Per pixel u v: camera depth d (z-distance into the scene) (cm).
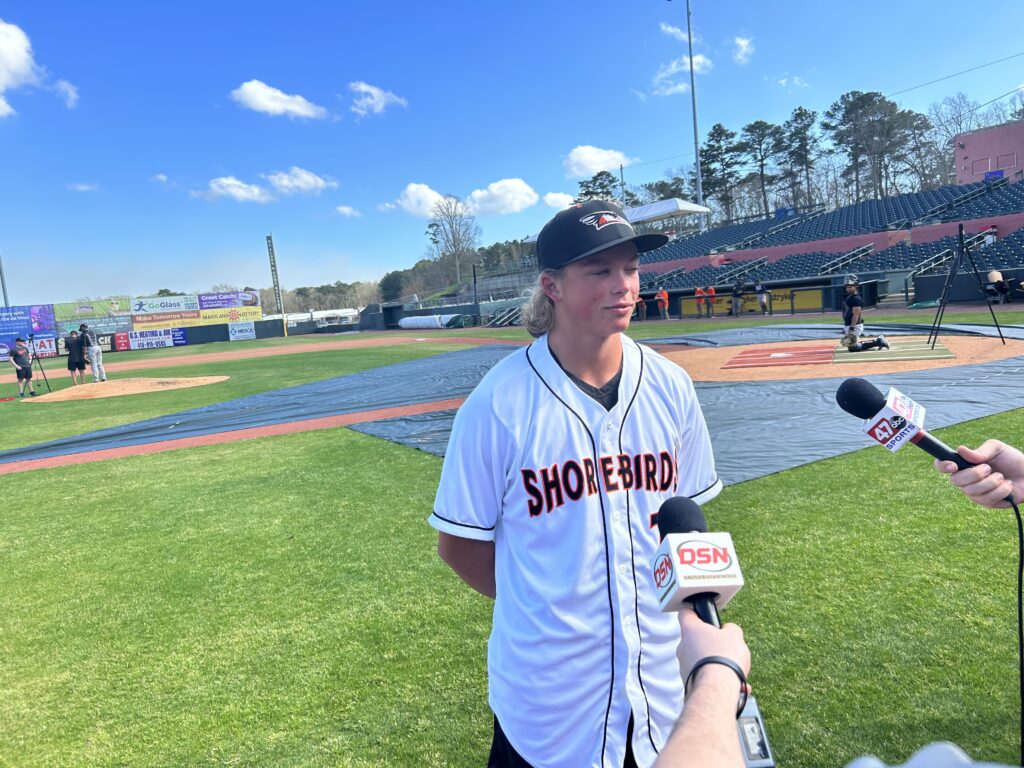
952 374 864
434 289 7594
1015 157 3262
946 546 367
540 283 150
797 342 1515
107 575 445
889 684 258
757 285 2553
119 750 262
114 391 1691
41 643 355
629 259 142
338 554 449
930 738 228
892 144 4991
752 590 339
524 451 141
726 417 748
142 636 354
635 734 138
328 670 307
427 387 1308
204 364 2486
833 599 323
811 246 3158
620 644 139
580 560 139
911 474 492
